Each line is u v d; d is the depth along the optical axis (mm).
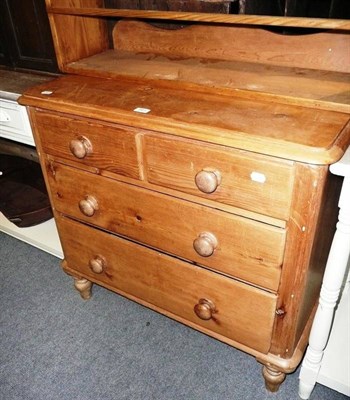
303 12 964
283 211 814
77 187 1150
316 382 1165
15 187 1855
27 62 1525
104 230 1201
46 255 1767
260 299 971
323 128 793
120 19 1283
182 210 965
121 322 1423
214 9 1084
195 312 1104
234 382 1205
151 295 1221
